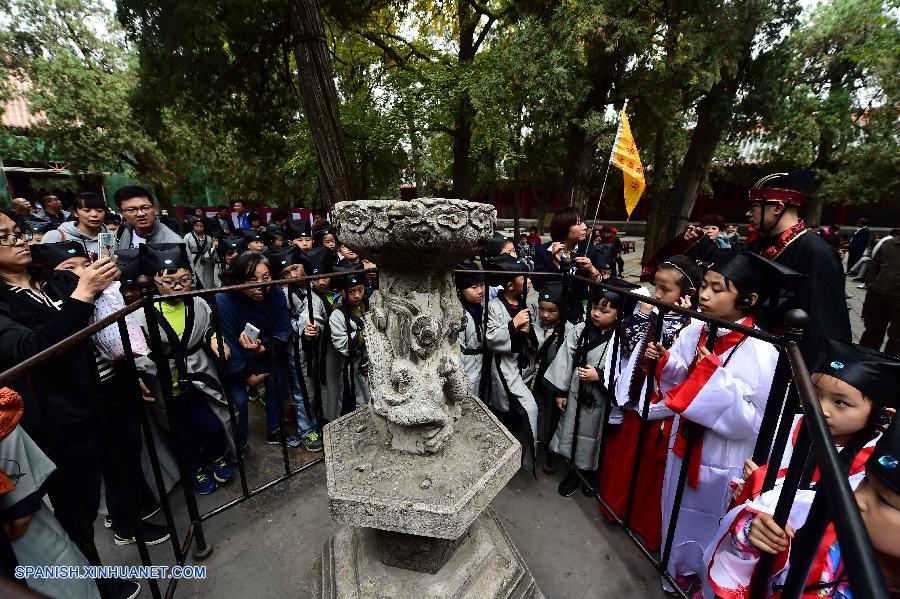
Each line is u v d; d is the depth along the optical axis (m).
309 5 5.32
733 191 24.20
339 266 4.01
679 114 11.10
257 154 10.71
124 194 3.43
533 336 3.07
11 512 1.47
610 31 7.50
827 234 12.09
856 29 14.01
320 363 3.22
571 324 3.21
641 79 8.24
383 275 1.92
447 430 1.89
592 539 2.43
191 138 15.69
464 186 12.64
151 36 7.27
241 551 2.35
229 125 9.54
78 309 1.84
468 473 1.75
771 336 1.51
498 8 11.38
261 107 9.41
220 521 2.56
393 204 1.51
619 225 26.95
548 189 20.31
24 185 17.36
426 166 11.80
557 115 8.16
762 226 2.75
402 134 10.24
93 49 15.72
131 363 1.79
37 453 1.61
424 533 1.56
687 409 1.81
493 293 3.98
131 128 14.86
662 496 2.23
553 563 2.28
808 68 15.79
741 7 7.18
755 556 1.50
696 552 2.06
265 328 3.14
